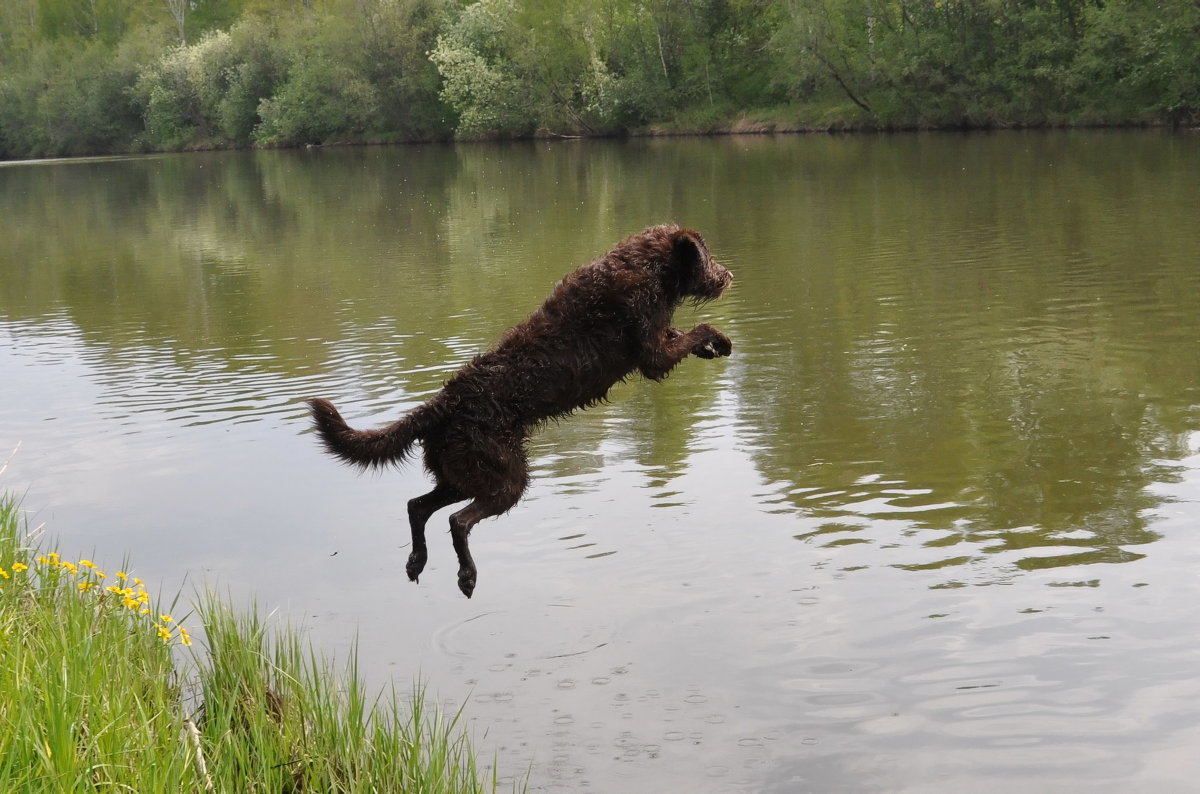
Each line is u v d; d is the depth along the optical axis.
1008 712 4.93
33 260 20.39
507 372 5.22
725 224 19.92
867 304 12.74
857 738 4.79
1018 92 41.62
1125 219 17.80
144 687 4.48
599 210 23.23
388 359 11.33
